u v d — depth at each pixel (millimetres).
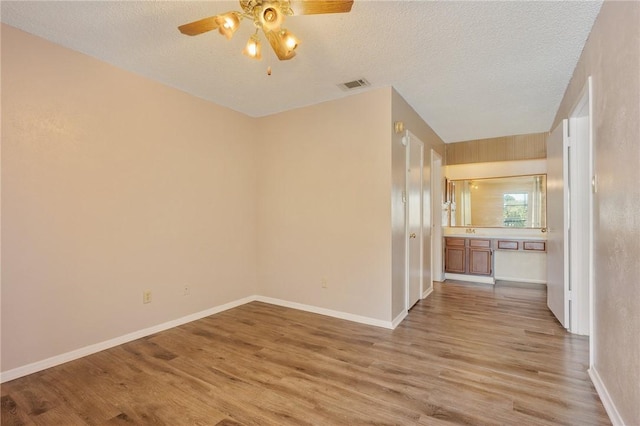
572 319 3018
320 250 3629
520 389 2039
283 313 3643
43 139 2320
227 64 2729
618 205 1676
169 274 3170
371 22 2113
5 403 1910
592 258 2168
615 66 1715
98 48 2467
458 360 2453
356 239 3369
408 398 1952
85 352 2545
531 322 3314
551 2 1917
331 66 2746
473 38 2307
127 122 2822
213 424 1728
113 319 2730
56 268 2393
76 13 2035
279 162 3971
